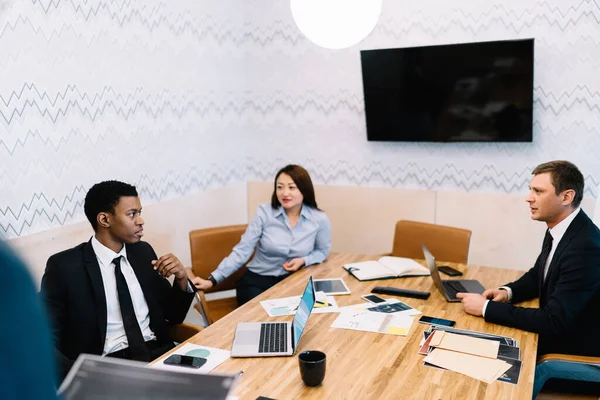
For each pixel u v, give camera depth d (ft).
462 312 7.35
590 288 6.63
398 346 6.26
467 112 11.76
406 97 12.24
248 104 14.17
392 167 13.00
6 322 1.54
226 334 6.63
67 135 9.24
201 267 10.34
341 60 13.01
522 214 11.80
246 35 13.85
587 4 10.66
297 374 5.59
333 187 13.65
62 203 9.25
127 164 10.60
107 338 7.29
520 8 11.21
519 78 11.09
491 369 5.63
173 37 11.49
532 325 6.69
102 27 9.73
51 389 1.67
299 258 9.66
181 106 11.94
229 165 13.82
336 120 13.37
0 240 1.61
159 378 3.94
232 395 5.16
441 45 11.63
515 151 11.74
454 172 12.39
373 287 8.39
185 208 12.26
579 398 6.77
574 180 6.92
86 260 7.18
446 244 10.26
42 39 8.64
